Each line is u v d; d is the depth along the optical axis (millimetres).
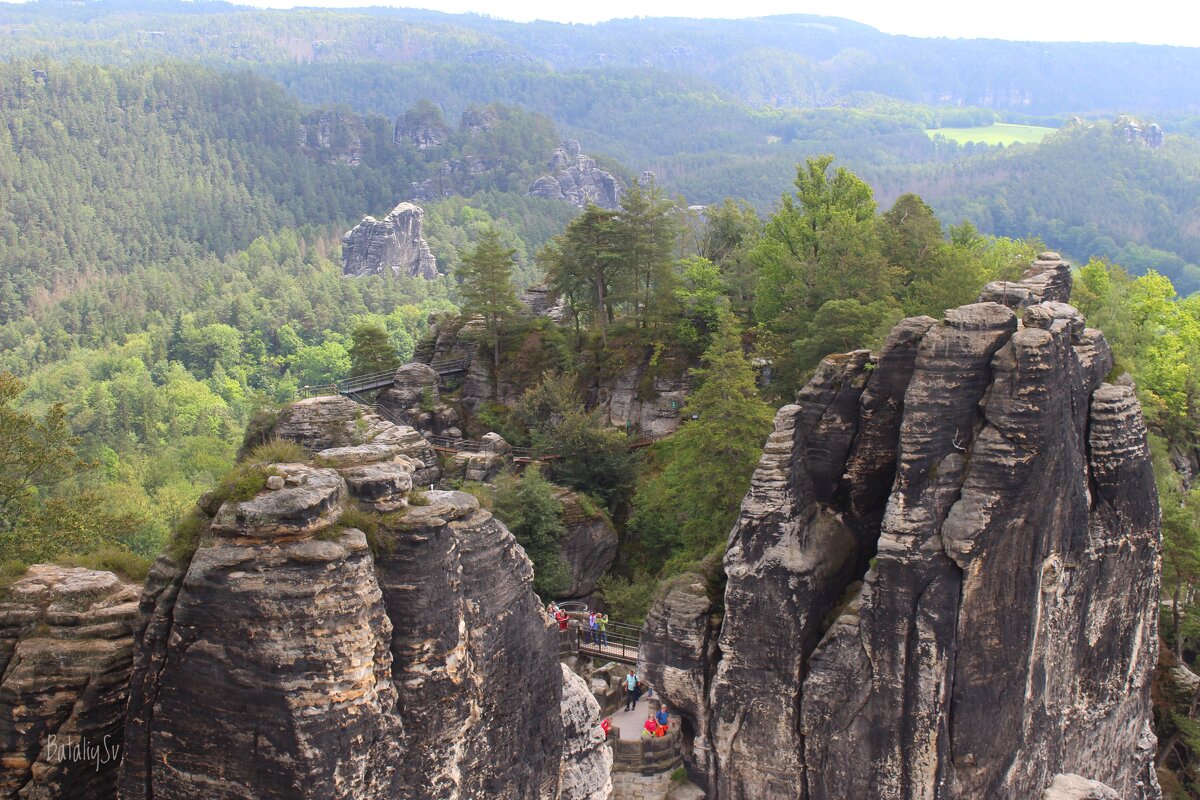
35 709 25953
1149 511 49594
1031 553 43062
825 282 80375
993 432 42969
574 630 55469
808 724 45625
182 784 24016
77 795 25891
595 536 74250
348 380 99062
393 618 25766
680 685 48875
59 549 47031
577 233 94562
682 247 118188
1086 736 49062
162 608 24547
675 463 68250
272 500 24484
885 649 43812
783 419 47719
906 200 91938
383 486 26672
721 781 47844
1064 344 45219
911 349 47250
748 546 46812
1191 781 58125
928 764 43219
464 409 94562
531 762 29516
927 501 43375
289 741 23281
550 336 95125
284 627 23594
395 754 24906
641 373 90812
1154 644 52031
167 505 110375
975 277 73688
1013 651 43344
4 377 51031
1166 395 85125
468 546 27859
